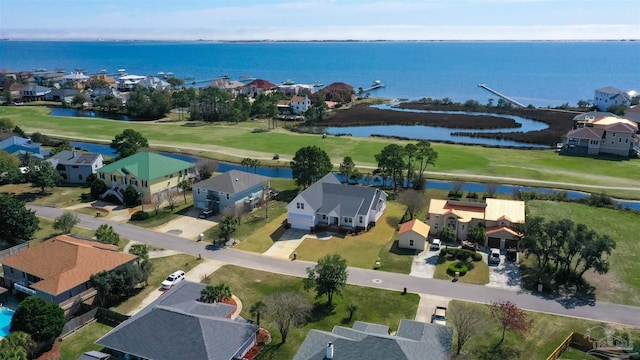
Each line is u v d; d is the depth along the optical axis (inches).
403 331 1838.1
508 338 2053.4
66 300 2245.3
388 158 4052.7
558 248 2539.4
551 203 3722.9
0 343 1812.3
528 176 4500.5
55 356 1929.1
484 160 5064.0
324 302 2348.7
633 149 5251.0
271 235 3166.8
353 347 1667.1
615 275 2608.3
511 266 2719.0
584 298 2385.6
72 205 3693.4
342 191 3361.2
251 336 1937.7
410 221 3097.9
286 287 2492.6
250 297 2397.9
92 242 2691.9
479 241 2950.3
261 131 6643.7
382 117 7839.6
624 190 4092.0
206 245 3006.9
